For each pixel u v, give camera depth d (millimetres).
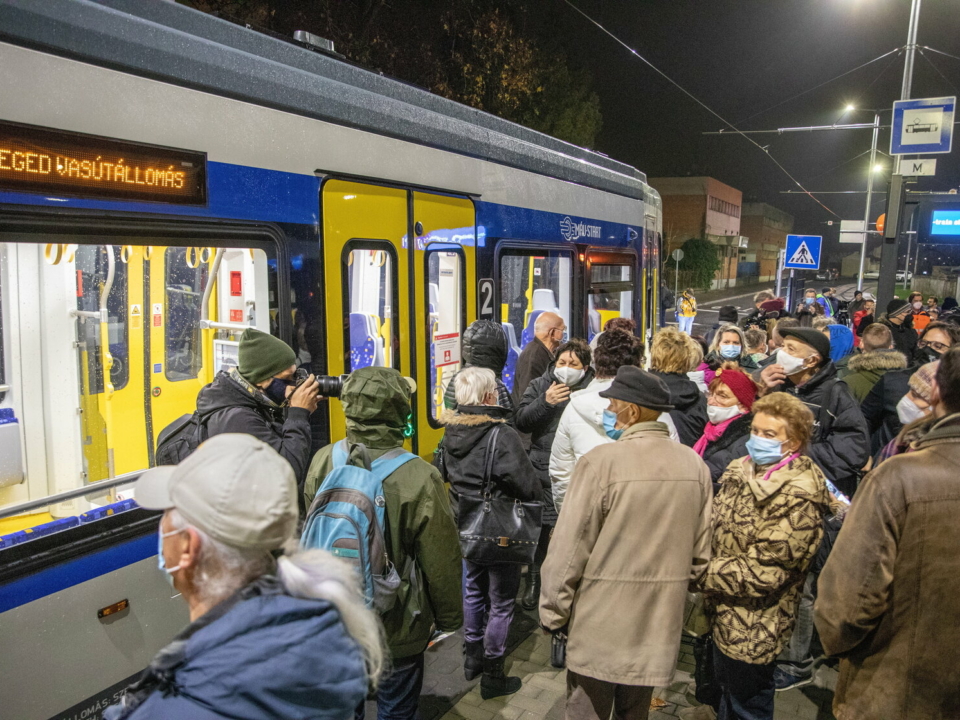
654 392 2555
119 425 3637
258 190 3145
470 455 3434
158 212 2734
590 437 3662
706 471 2600
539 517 3479
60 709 2457
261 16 12195
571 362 4188
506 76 17797
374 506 2443
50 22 2424
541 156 5465
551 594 2543
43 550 2424
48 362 3340
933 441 2076
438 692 3664
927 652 2025
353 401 2627
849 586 2070
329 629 1330
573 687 2646
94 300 3484
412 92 4230
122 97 2623
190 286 3881
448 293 4480
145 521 2727
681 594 2525
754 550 2572
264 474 1336
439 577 2680
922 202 10742
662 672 2484
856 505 2117
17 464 3191
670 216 57969
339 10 13586
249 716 1221
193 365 3953
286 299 3273
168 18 2885
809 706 3525
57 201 2426
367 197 3744
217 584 1313
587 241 6152
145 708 1237
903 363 4668
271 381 2828
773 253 91312
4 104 2293
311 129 3424
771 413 2613
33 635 2381
